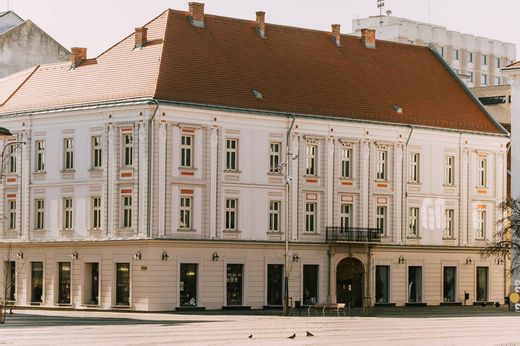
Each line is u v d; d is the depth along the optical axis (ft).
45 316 264.93
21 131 331.98
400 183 351.25
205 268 311.47
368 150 344.28
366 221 344.08
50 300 323.98
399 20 556.51
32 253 330.34
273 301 324.80
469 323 248.52
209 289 311.88
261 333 201.46
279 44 342.03
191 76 313.53
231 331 205.77
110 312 304.09
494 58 592.60
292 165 328.70
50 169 325.83
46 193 326.85
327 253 334.44
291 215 328.70
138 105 304.30
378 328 223.92
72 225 320.70
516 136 356.18
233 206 318.86
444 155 361.30
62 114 321.93
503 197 374.02
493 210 372.58
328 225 335.67
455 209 363.97
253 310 317.63
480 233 369.91
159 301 303.07
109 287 310.65
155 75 307.99
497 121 408.26
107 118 312.50
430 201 357.61
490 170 372.38
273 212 326.03
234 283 317.63
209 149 313.32
